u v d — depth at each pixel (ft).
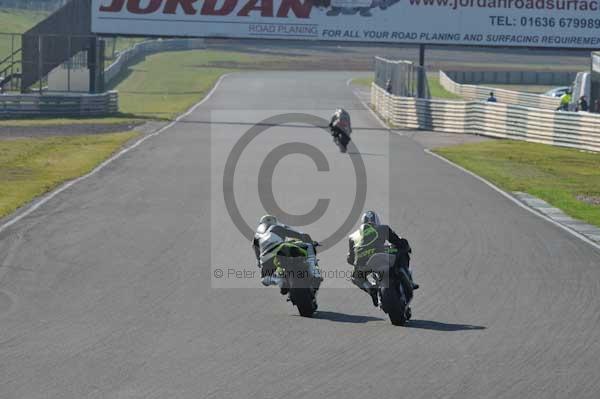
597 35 635.25
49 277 181.27
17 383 113.80
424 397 109.19
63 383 113.80
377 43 645.92
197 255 204.33
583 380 116.57
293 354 128.26
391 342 135.13
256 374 118.21
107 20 643.45
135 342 134.72
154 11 638.12
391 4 632.38
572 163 447.01
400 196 300.40
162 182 325.42
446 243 222.48
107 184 320.09
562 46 636.07
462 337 138.51
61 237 223.10
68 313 153.38
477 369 121.08
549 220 264.72
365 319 151.53
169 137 499.51
